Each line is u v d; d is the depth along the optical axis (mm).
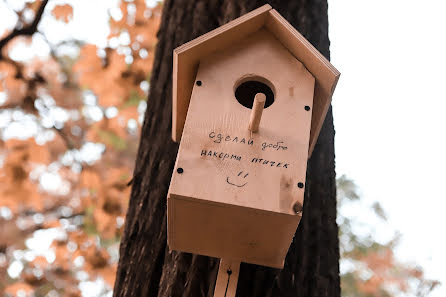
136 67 5336
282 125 2199
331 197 2711
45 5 4848
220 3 3154
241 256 2264
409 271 6367
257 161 2088
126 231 2727
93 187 5430
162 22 3342
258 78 2338
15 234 5625
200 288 2346
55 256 5520
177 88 2373
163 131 2914
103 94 5316
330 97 2314
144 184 2799
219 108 2213
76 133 5777
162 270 2520
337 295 2500
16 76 5527
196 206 2006
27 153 5410
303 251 2504
